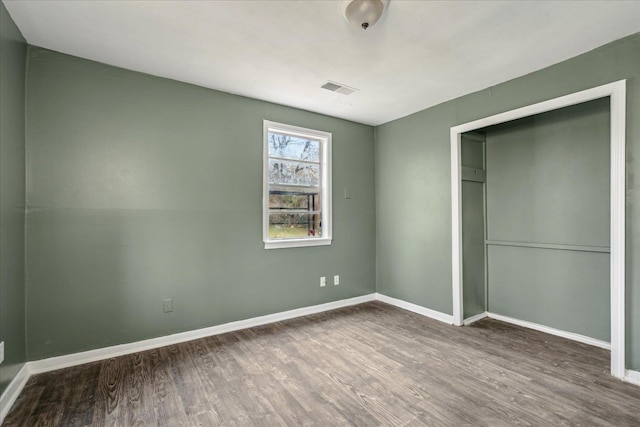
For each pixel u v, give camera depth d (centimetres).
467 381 223
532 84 278
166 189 289
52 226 241
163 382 223
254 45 234
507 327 336
